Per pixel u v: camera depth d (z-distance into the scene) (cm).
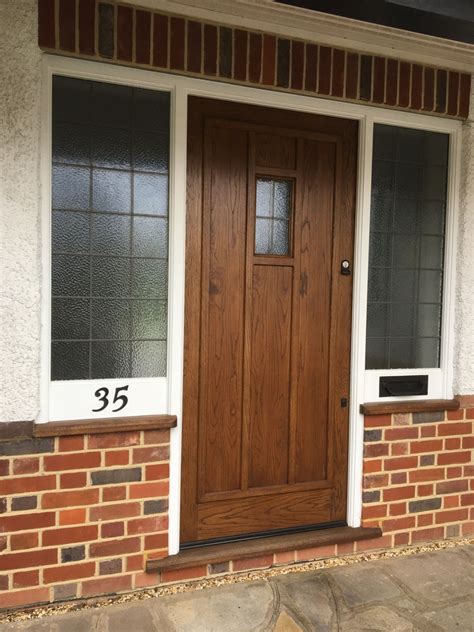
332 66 252
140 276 238
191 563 239
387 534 279
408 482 282
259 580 247
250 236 255
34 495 217
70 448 221
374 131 275
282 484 268
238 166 252
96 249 231
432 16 201
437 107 273
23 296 211
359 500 276
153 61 223
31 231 210
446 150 289
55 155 223
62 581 223
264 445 264
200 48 230
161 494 237
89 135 228
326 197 269
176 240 237
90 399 229
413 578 252
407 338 288
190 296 246
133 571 234
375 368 282
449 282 288
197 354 249
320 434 275
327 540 264
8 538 215
